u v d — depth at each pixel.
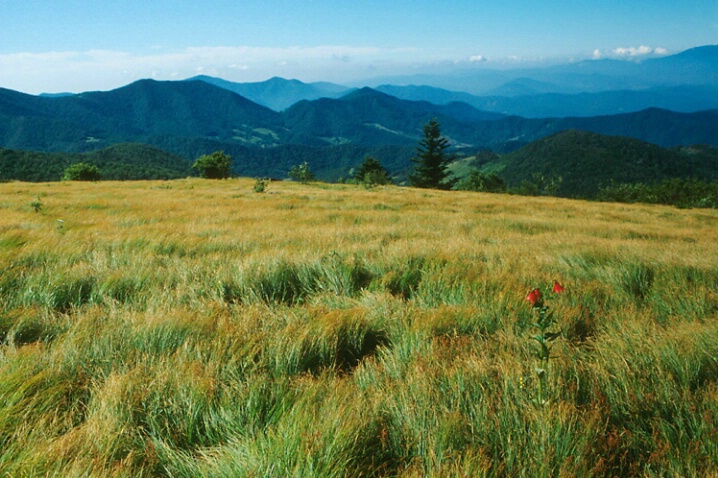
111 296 4.72
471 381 2.65
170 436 2.33
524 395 2.49
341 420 2.26
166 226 10.18
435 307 4.49
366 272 5.95
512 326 3.76
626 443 2.22
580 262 7.11
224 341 3.33
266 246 7.97
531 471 1.96
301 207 17.97
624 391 2.62
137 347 3.30
